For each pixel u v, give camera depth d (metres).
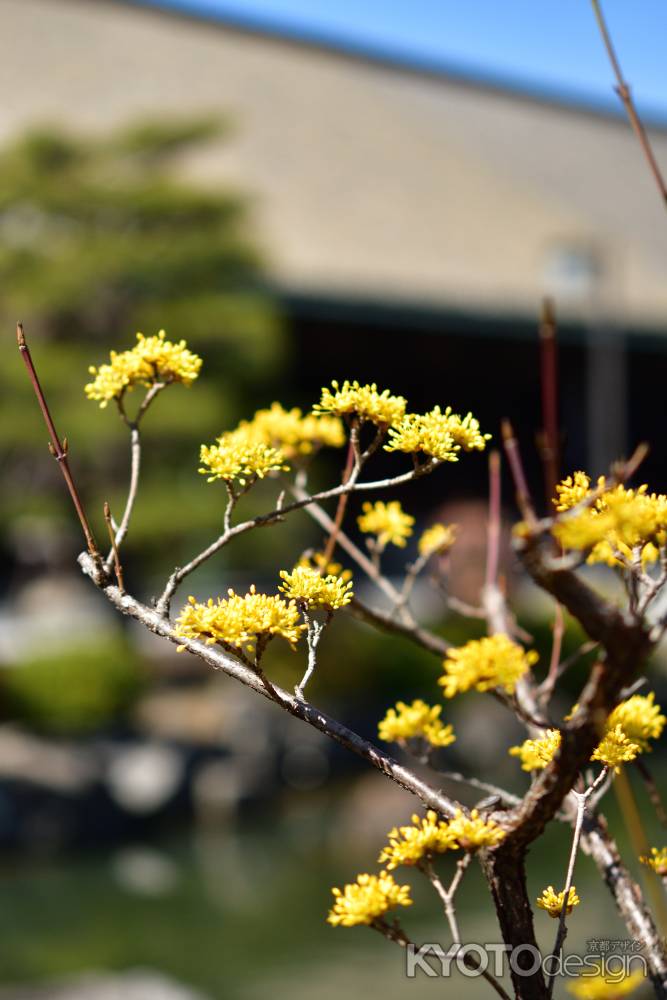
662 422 22.34
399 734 1.03
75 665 10.71
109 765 9.88
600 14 1.04
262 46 27.52
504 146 28.30
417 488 18.20
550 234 22.12
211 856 8.71
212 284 11.58
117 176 12.18
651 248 23.73
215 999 5.54
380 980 5.62
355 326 18.64
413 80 30.00
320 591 0.84
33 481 10.93
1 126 20.16
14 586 13.30
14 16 24.12
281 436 1.29
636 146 30.92
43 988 5.46
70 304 10.77
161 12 26.66
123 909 7.27
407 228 21.02
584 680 10.52
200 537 10.73
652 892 1.01
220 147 21.84
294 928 6.73
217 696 11.97
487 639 0.76
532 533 0.68
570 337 19.27
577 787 1.07
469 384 20.31
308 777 10.87
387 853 0.82
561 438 0.89
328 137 23.86
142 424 10.20
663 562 0.77
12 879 8.09
